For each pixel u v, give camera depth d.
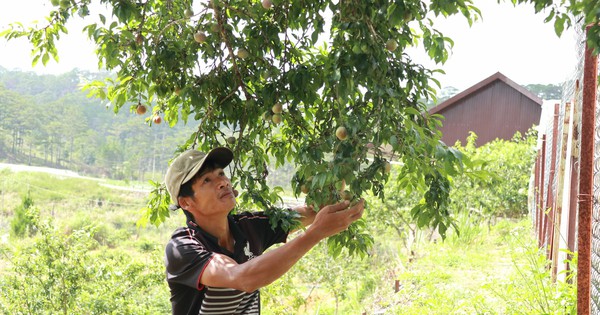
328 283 12.35
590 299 3.23
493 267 8.65
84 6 2.93
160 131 131.25
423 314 5.87
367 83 2.36
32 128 130.62
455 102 24.05
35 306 7.91
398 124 2.34
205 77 3.04
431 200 2.62
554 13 2.30
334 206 2.20
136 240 41.62
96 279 8.23
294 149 3.37
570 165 5.21
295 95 2.85
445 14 2.48
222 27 2.92
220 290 2.29
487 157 15.84
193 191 2.39
